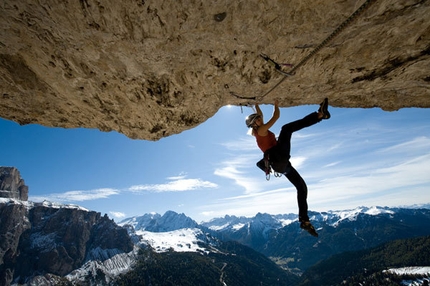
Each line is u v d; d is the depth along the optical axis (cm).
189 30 491
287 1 435
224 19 468
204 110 823
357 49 585
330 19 474
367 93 843
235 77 665
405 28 521
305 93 802
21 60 632
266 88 740
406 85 798
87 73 637
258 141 513
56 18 470
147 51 546
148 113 825
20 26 505
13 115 866
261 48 554
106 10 442
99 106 800
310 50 570
